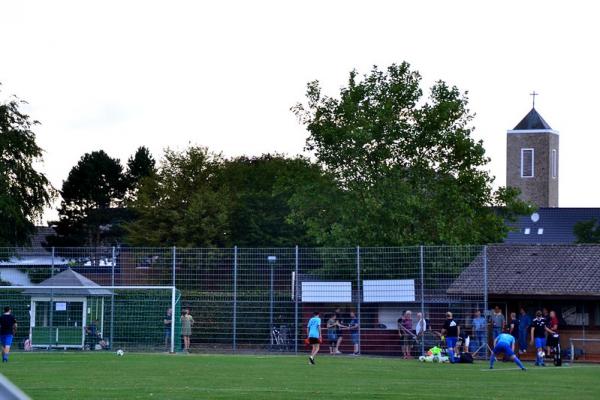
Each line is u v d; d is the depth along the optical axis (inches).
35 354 1989.4
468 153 3065.9
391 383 1245.7
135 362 1690.5
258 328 2122.3
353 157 3009.4
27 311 2160.4
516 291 2276.1
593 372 1577.3
